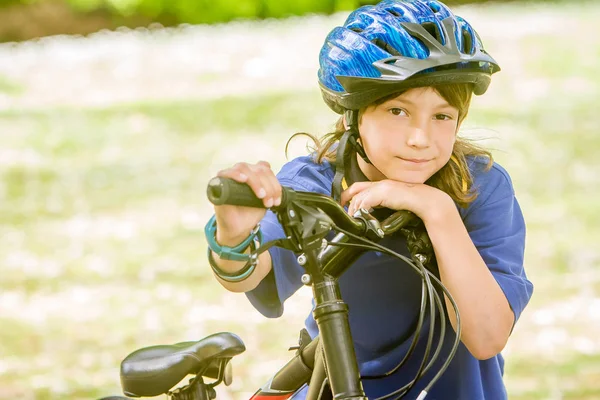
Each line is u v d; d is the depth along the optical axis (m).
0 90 26.70
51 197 17.34
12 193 17.69
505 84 23.58
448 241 3.42
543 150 18.45
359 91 3.46
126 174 18.64
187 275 12.40
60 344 10.20
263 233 3.55
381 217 3.62
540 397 7.96
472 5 35.56
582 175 16.78
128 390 3.94
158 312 11.02
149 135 21.55
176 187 17.56
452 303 3.29
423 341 3.82
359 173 3.78
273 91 24.31
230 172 2.89
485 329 3.45
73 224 15.58
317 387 3.59
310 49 29.00
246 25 34.09
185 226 15.02
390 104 3.46
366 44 3.45
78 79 27.56
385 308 3.83
